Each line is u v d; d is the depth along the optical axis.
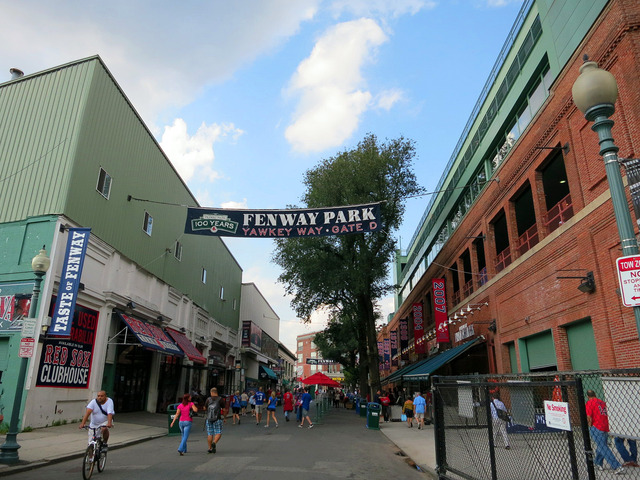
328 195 26.31
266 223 15.04
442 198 31.38
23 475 8.83
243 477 8.92
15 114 18.03
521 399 6.35
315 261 27.30
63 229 16.06
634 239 5.18
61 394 15.92
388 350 51.53
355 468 10.48
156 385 23.92
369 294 29.28
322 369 113.81
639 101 11.16
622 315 11.72
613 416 4.79
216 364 36.66
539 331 16.28
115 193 19.98
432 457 11.91
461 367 27.16
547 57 16.48
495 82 21.09
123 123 20.84
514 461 6.36
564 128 14.62
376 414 20.95
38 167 16.84
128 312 20.92
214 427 12.25
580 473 5.11
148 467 9.88
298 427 21.12
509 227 19.27
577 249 13.84
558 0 15.16
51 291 15.34
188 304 29.95
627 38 11.64
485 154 22.47
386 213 26.70
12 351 14.67
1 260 15.84
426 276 35.12
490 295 21.38
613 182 5.44
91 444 8.66
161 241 25.55
